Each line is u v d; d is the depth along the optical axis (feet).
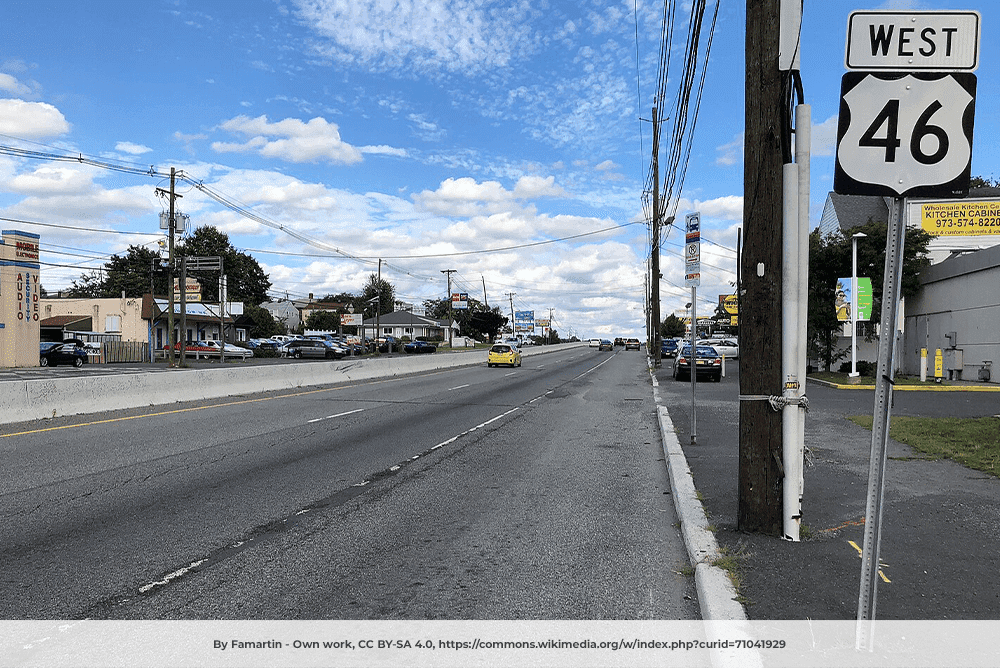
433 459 32.14
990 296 68.18
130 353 167.73
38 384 42.88
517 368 131.23
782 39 17.49
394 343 272.92
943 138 11.44
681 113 48.57
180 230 138.72
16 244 120.98
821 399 57.77
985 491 23.29
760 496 18.06
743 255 18.12
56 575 16.12
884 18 11.59
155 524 20.49
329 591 15.38
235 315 230.89
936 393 62.23
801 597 13.83
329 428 41.96
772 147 17.62
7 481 26.03
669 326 398.01
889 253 11.40
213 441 36.11
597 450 35.22
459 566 17.11
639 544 19.02
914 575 15.16
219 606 14.46
